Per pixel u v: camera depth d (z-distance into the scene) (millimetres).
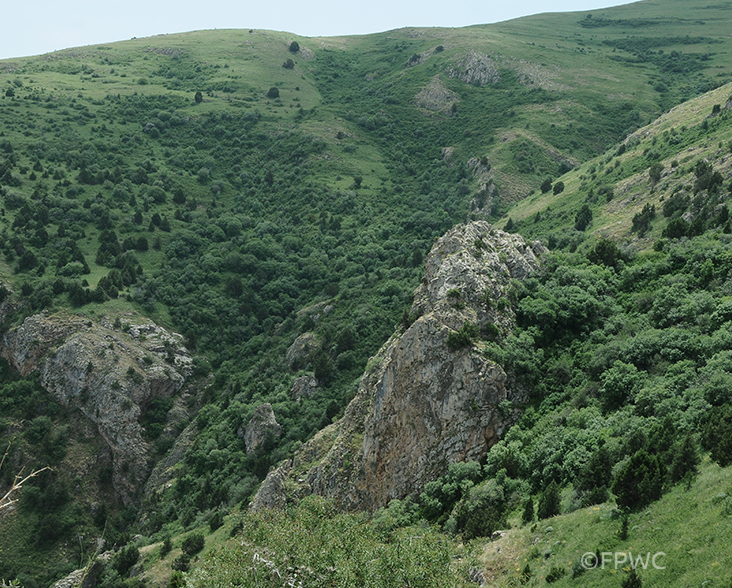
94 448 120688
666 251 73188
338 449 67250
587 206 119750
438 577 36688
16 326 132750
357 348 119438
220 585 35781
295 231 189875
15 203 166750
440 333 58438
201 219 190625
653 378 50750
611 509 38812
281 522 45000
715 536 31266
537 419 55344
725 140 107438
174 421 130375
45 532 104562
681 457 37625
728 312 52969
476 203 181875
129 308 146000
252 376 130250
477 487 50062
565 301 64500
